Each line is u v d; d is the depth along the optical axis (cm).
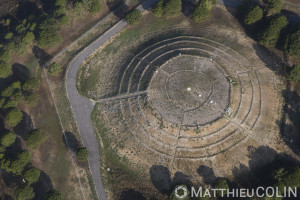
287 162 8100
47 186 8462
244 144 8338
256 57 9606
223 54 9700
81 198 8319
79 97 9669
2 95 9294
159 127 8619
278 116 8650
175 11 10362
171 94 9012
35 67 10275
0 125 9400
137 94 9256
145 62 9850
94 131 9106
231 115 8562
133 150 8644
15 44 10356
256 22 10056
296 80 8769
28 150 8938
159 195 8069
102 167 8631
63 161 8750
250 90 8969
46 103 9631
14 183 8569
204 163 8238
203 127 8438
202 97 8881
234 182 8019
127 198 8125
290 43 9081
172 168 8294
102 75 10012
